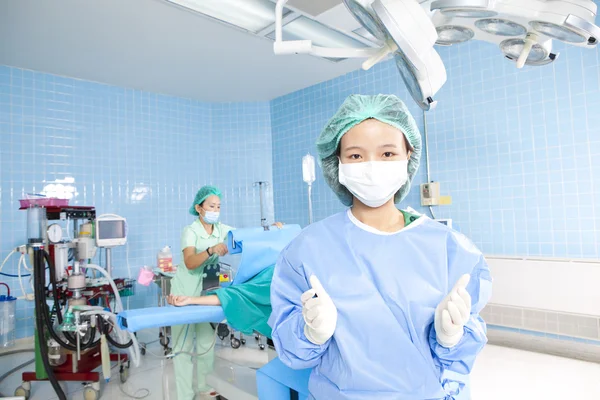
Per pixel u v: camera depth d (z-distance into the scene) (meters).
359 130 0.89
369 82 3.80
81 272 2.40
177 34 3.00
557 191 2.75
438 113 3.31
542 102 2.81
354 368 0.79
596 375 2.38
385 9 0.74
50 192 3.58
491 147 3.04
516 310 2.79
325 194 4.20
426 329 0.82
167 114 4.38
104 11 2.64
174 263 4.32
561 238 2.73
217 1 2.51
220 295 1.70
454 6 0.75
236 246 1.91
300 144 4.43
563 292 2.58
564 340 2.68
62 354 2.37
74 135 3.75
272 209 4.71
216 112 4.71
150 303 4.12
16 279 3.36
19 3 2.51
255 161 4.71
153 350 3.24
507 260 2.80
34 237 2.50
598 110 2.60
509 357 2.71
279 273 0.94
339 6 2.52
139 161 4.14
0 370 2.85
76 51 3.22
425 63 0.82
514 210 2.93
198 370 2.26
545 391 2.22
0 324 3.25
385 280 0.84
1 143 3.38
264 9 2.60
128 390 2.47
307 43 0.95
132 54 3.33
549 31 0.81
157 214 4.23
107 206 3.90
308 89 4.34
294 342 0.80
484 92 3.07
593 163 2.62
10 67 3.45
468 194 3.15
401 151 0.91
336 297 0.83
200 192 2.48
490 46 3.04
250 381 2.02
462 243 0.89
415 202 3.45
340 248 0.89
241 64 3.63
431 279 0.84
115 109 4.02
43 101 3.60
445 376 0.88
